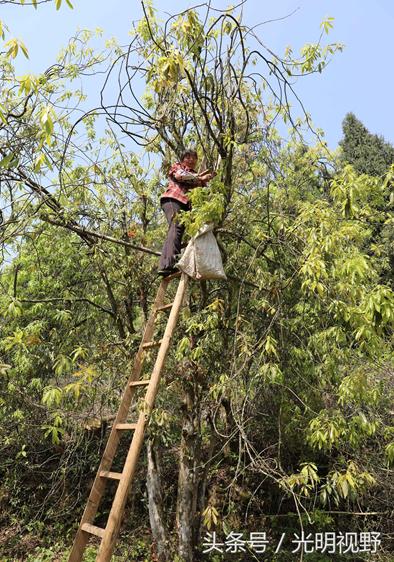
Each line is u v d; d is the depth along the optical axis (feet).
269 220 18.16
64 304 24.14
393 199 14.19
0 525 27.53
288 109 16.93
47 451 28.91
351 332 16.72
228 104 15.75
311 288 14.30
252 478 25.16
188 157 16.75
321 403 18.54
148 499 23.04
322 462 21.50
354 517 22.34
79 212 19.65
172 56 14.19
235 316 19.17
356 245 16.17
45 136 10.77
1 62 15.30
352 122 67.15
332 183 13.99
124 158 22.08
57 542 25.99
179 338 19.03
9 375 22.11
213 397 16.99
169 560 20.27
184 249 16.48
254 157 18.22
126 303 22.15
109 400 19.85
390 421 19.70
